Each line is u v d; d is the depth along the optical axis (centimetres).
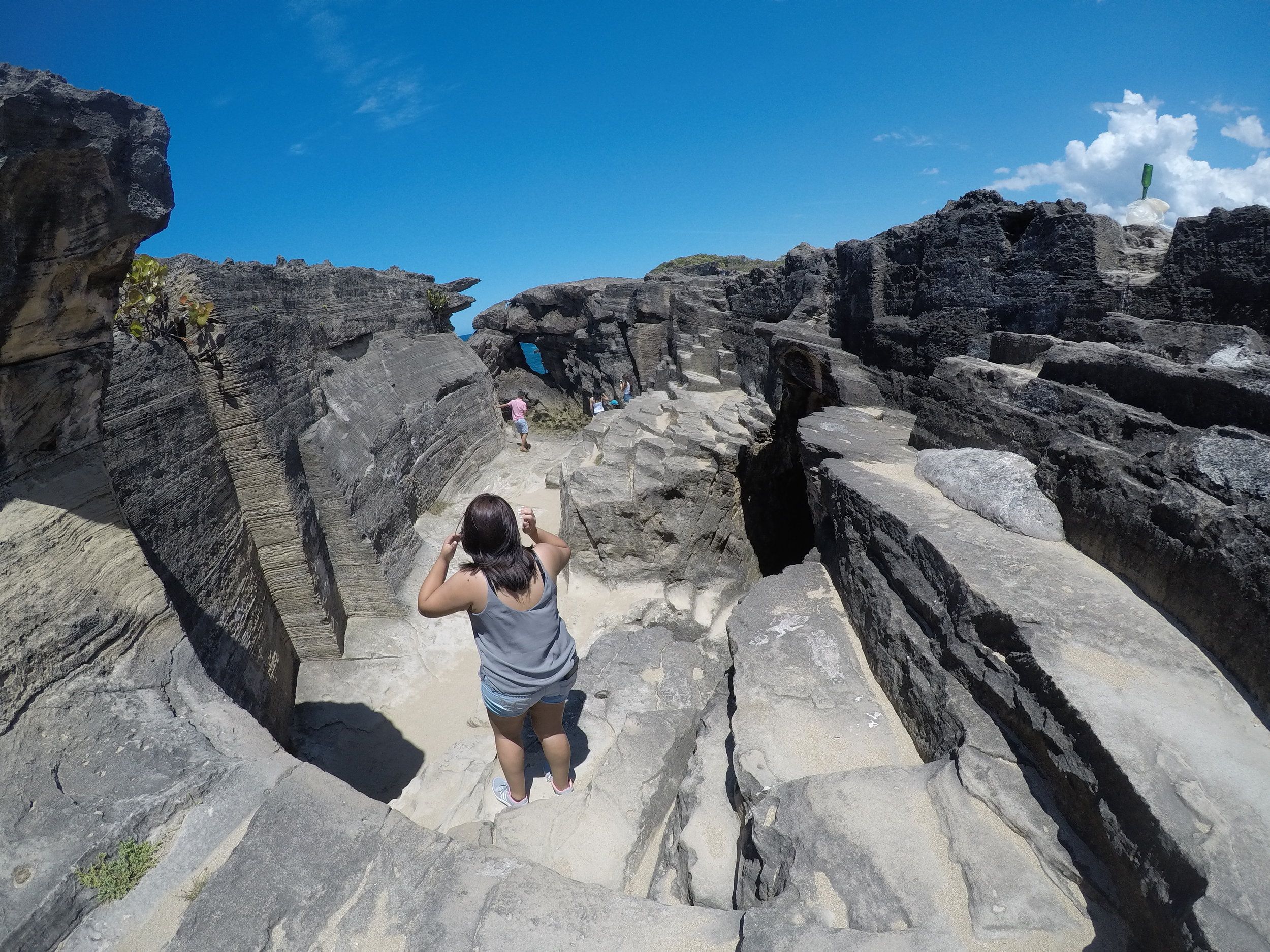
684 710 447
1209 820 215
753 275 1421
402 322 1608
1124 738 249
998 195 740
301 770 296
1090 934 226
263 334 841
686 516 960
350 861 258
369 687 799
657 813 378
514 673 312
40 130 271
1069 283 639
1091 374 476
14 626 309
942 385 643
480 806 382
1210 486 328
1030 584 356
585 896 251
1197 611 308
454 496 1419
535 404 2653
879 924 237
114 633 350
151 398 610
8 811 265
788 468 1185
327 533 915
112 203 320
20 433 345
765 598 532
